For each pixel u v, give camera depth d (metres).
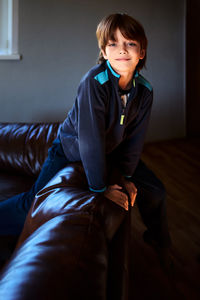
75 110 1.25
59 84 3.10
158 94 3.46
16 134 1.96
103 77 1.11
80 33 3.02
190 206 2.32
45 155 1.88
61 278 0.54
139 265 1.70
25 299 0.47
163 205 1.54
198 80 3.61
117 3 3.07
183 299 1.49
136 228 2.05
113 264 0.81
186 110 3.64
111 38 1.07
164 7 3.23
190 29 3.40
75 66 3.09
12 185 1.76
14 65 2.94
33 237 0.72
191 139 3.71
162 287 1.56
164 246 1.63
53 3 2.88
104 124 1.15
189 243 1.91
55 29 2.95
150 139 3.61
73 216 0.77
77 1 2.94
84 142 1.15
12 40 2.88
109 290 0.75
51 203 0.94
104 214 0.84
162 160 3.14
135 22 1.06
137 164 1.51
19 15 2.83
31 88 3.04
